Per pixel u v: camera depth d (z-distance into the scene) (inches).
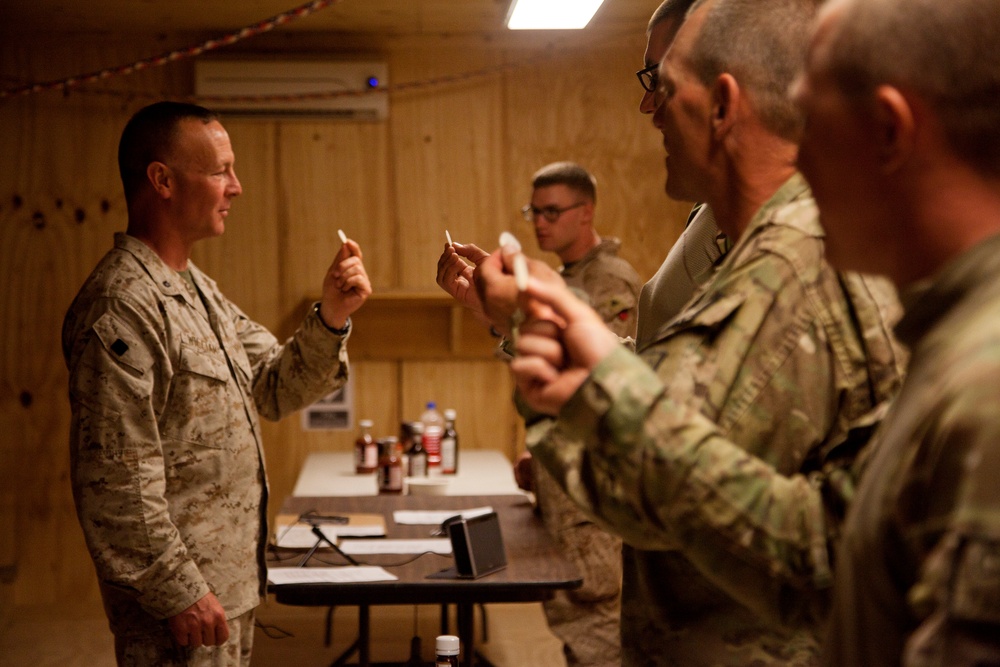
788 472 36.9
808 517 31.8
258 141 200.8
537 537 118.0
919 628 21.7
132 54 196.4
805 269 37.1
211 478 85.3
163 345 83.0
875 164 25.7
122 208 197.8
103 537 78.5
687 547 31.9
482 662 155.1
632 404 30.3
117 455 78.7
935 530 21.3
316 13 189.3
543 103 204.7
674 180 42.2
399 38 201.5
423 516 130.0
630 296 147.9
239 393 89.7
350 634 180.1
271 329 201.9
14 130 195.2
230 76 196.4
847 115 26.1
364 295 95.9
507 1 126.0
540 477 140.4
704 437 31.2
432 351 204.5
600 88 205.2
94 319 80.7
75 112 196.1
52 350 196.4
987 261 23.6
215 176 90.4
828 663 27.1
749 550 31.5
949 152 24.4
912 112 24.6
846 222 27.0
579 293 32.9
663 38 52.3
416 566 104.0
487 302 33.7
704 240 59.1
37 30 193.9
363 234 203.3
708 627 38.1
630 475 31.0
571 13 125.8
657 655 39.5
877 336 36.7
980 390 21.0
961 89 24.0
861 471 31.9
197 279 93.4
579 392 30.4
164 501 80.4
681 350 37.1
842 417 37.0
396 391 205.3
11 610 190.1
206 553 84.1
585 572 140.9
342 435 204.8
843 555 26.2
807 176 28.1
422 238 204.2
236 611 85.5
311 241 202.5
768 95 38.5
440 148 203.6
